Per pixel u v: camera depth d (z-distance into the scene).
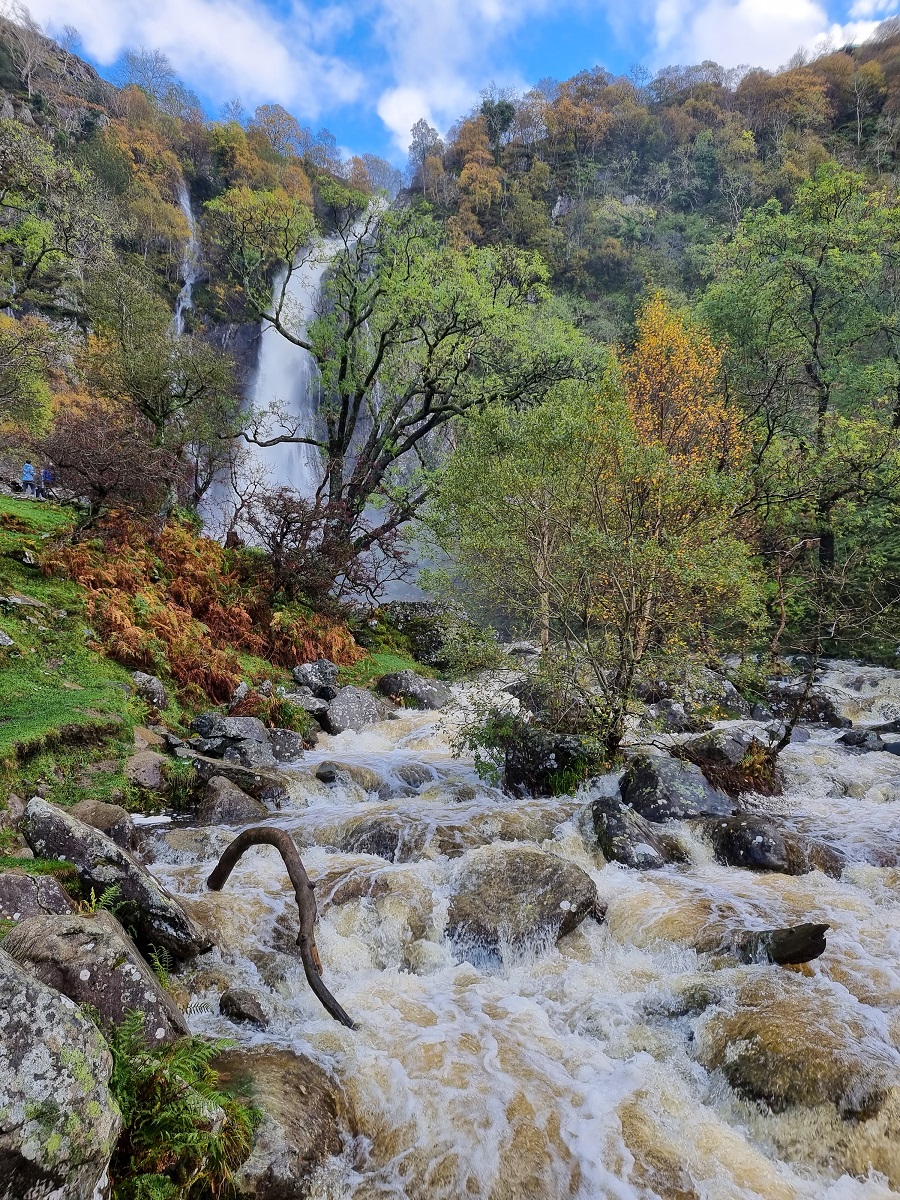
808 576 14.43
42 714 8.31
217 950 5.13
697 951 5.41
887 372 23.56
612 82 119.38
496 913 5.76
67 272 24.50
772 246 24.56
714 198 90.31
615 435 8.70
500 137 107.88
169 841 7.10
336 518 17.48
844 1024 4.35
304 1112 3.52
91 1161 2.32
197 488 18.45
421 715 13.52
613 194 93.31
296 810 8.45
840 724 13.93
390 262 21.09
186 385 16.42
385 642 18.62
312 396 43.16
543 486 9.25
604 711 9.09
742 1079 4.09
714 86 110.06
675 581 8.67
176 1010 3.84
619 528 9.24
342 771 9.53
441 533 11.45
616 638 9.60
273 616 14.93
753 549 12.72
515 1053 4.28
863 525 20.92
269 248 23.11
